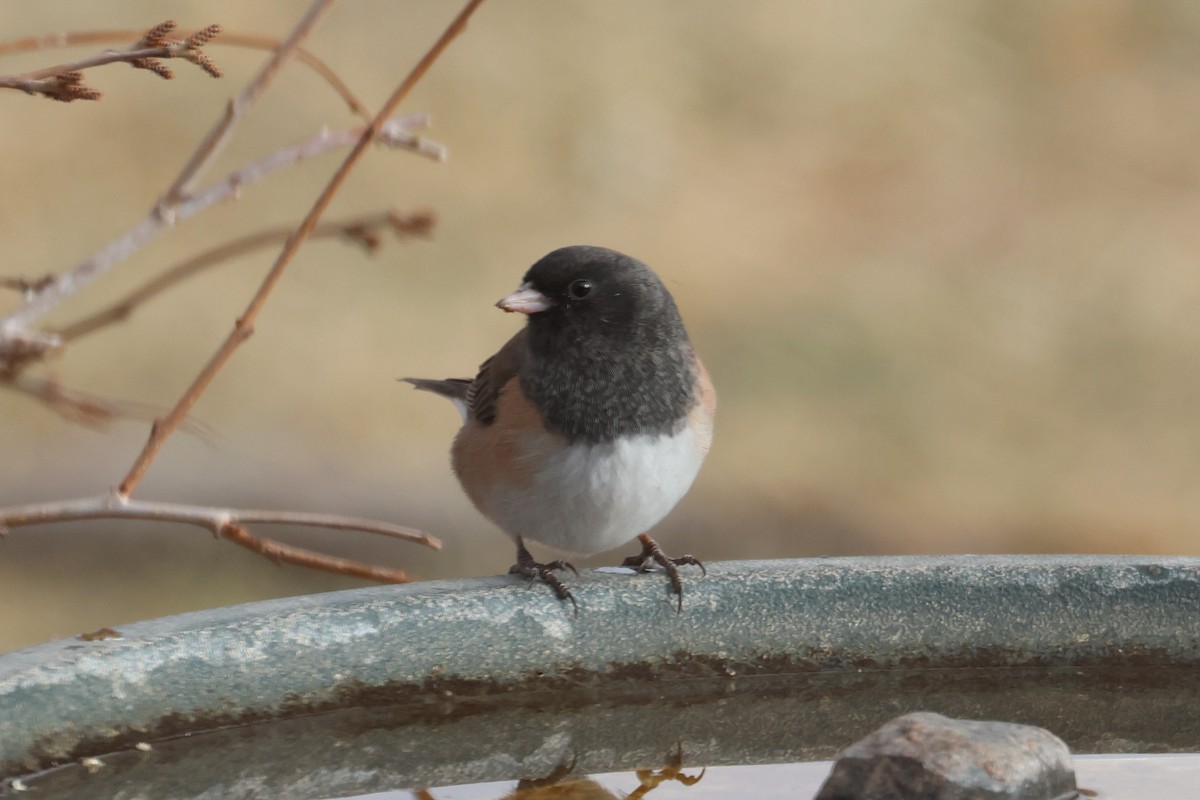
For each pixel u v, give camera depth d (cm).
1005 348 1554
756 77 2036
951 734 440
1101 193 1842
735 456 1341
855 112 1986
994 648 555
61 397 532
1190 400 1477
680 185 1823
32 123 1766
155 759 479
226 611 509
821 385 1481
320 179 1764
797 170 1872
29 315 478
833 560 573
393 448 1311
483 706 532
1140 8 2189
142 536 1186
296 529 1197
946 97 2014
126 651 478
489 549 1210
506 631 534
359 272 1623
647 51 2058
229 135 492
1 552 1173
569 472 630
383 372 1454
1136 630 554
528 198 1775
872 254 1717
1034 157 1912
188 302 1532
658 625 550
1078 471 1359
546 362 637
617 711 540
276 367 1438
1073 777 448
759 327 1566
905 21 2170
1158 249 1730
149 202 1683
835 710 544
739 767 497
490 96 1925
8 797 448
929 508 1299
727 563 575
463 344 1520
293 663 504
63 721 465
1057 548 1266
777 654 556
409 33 2005
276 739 499
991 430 1417
